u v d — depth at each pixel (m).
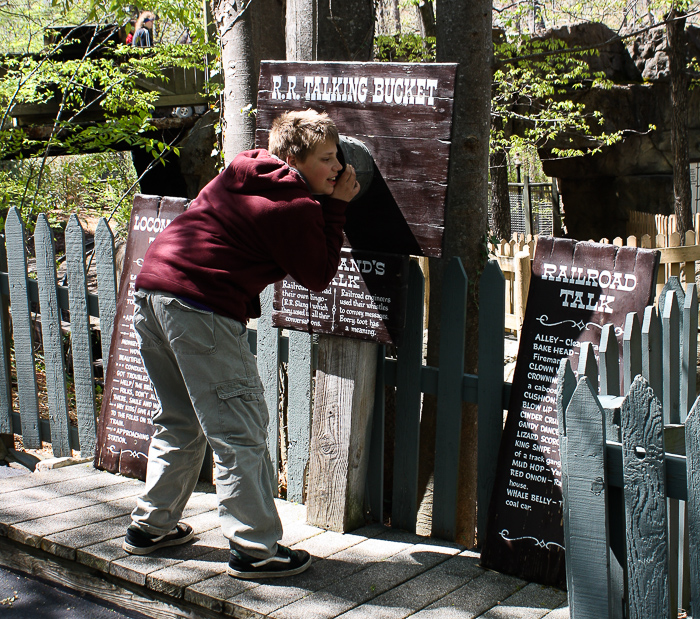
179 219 2.71
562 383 2.11
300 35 3.72
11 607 2.94
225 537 3.00
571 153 14.12
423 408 3.78
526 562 2.87
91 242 9.23
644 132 15.29
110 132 7.33
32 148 8.27
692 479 1.92
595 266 2.80
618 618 2.21
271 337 3.60
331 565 2.95
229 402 2.66
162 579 2.77
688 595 2.89
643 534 2.01
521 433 2.92
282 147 2.65
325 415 3.28
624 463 2.01
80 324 3.98
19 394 4.31
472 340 3.95
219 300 2.60
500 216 13.98
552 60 13.54
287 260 2.60
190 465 2.95
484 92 3.79
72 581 3.06
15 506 3.45
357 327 3.14
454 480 3.19
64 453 4.21
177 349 2.61
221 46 4.47
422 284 3.17
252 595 2.68
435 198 2.89
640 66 15.82
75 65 7.24
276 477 3.72
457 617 2.57
